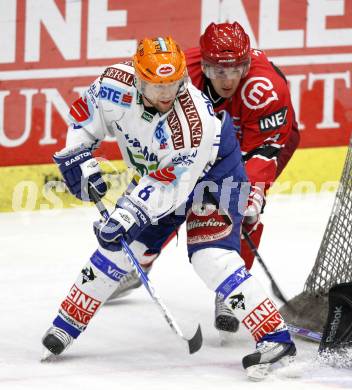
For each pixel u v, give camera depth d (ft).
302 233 60.80
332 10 67.31
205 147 36.22
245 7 65.82
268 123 43.24
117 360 38.68
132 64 37.04
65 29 63.10
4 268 52.95
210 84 43.52
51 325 41.47
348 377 36.37
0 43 62.13
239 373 37.14
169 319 35.60
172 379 36.19
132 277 46.93
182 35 65.10
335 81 68.28
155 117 36.06
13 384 35.27
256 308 36.14
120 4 63.62
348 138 69.41
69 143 38.58
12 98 62.85
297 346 40.63
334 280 42.04
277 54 66.90
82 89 63.98
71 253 56.18
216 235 36.60
